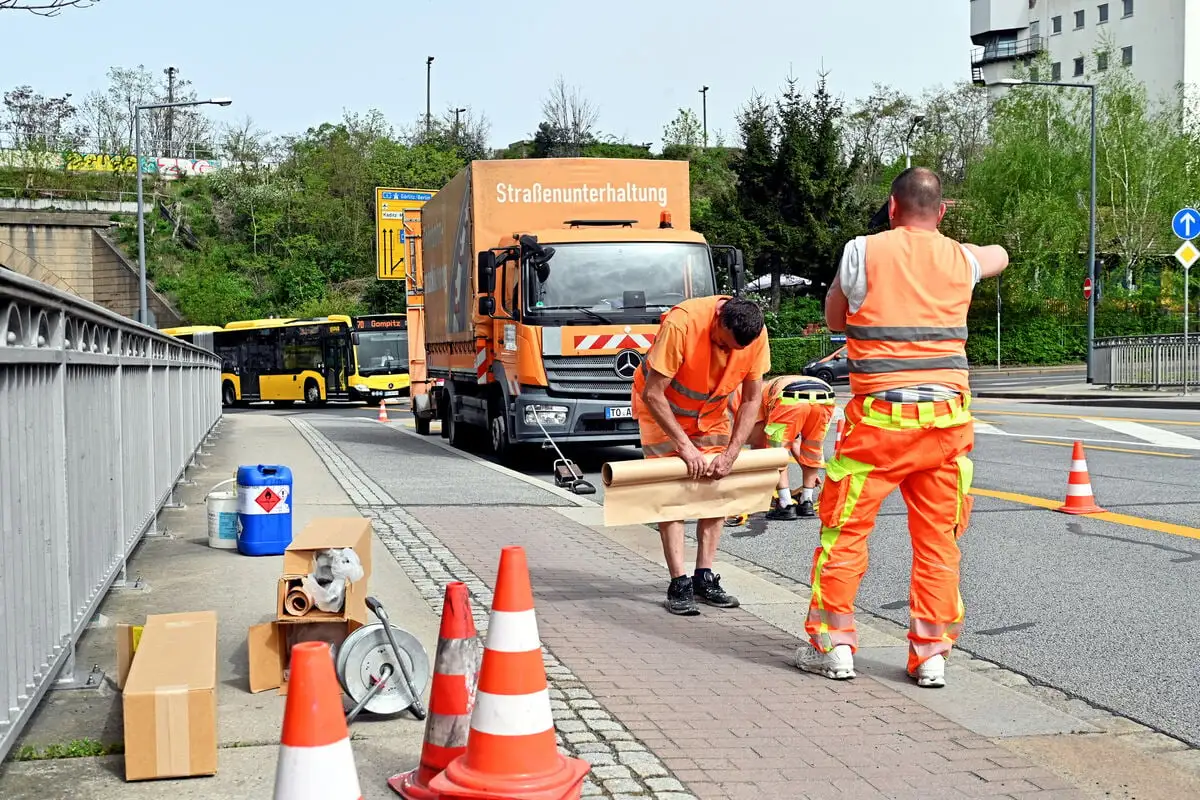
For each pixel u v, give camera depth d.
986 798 3.88
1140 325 50.56
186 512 10.02
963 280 5.22
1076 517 9.90
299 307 62.81
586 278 14.86
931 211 5.32
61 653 4.68
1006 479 12.56
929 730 4.60
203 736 3.83
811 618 5.40
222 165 73.31
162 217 68.44
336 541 4.95
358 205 70.06
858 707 4.91
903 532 9.45
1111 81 54.00
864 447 5.20
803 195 55.84
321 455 16.38
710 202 65.31
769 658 5.69
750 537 9.51
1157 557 8.15
